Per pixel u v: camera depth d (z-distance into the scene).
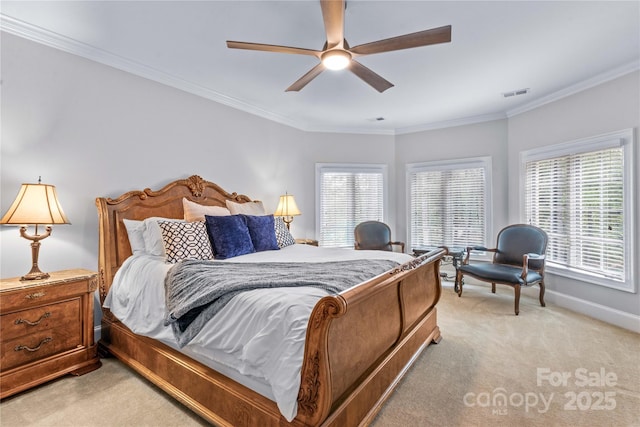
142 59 2.90
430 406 1.83
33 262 2.16
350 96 3.85
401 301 2.10
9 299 1.91
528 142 4.11
